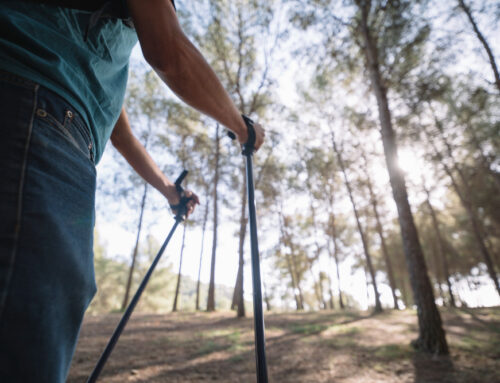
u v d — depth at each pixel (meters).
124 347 6.34
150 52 0.49
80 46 0.48
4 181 0.31
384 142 7.08
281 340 7.35
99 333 8.12
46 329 0.33
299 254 26.94
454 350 5.93
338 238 24.17
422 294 6.21
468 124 13.57
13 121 0.34
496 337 7.12
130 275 16.61
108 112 0.57
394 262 29.48
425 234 28.03
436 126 11.99
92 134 0.52
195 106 0.60
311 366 5.15
